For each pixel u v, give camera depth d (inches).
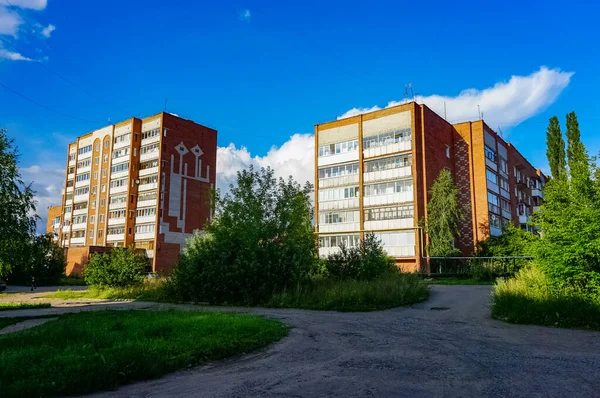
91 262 1194.6
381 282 778.2
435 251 1550.2
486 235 1793.8
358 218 1782.7
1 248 832.3
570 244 502.9
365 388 235.6
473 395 223.1
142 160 2502.5
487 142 1939.0
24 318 578.2
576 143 1637.6
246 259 801.6
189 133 2573.8
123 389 242.8
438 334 422.3
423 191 1678.2
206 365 298.8
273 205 872.3
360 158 1813.5
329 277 888.9
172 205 2421.3
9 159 850.8
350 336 413.4
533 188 2723.9
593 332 423.2
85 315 546.3
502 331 435.5
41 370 249.0
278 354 332.8
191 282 851.4
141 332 368.8
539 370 272.2
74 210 2827.3
